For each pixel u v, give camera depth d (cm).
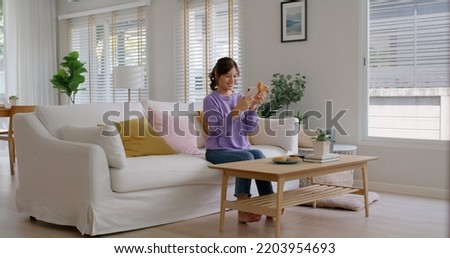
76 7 780
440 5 455
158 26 670
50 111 370
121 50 720
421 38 466
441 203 422
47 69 794
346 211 391
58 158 337
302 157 357
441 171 455
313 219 364
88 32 764
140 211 337
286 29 542
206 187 377
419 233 325
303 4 529
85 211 318
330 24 513
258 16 566
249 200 329
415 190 468
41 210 353
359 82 498
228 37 594
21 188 372
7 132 645
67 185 332
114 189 325
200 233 329
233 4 588
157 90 678
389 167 484
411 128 476
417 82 471
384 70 488
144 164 340
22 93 765
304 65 533
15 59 761
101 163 319
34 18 779
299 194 349
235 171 321
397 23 479
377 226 343
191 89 638
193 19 633
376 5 489
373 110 497
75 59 710
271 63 558
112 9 716
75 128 343
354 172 504
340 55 508
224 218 338
